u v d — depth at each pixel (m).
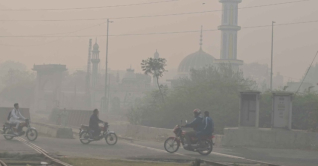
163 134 37.22
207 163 18.52
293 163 20.22
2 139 29.11
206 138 22.86
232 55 150.00
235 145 29.00
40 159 18.92
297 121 34.91
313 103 34.25
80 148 24.56
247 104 30.52
